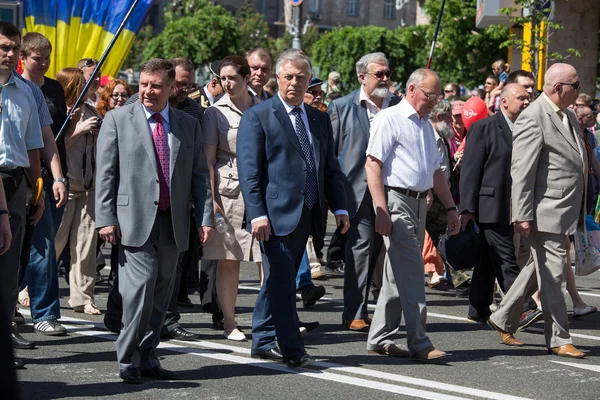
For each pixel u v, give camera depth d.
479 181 9.28
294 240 7.34
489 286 9.65
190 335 8.47
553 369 7.62
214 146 8.52
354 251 9.02
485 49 43.06
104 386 6.62
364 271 9.03
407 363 7.66
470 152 9.27
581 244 9.45
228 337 8.52
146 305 6.63
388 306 7.89
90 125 9.41
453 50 43.66
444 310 10.62
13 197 6.96
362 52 58.47
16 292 7.13
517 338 8.95
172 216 6.66
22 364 7.21
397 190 7.57
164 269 6.77
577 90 8.04
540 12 19.80
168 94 6.74
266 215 7.22
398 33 58.88
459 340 8.80
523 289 8.48
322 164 7.45
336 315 10.02
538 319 8.86
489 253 9.30
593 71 24.62
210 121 8.55
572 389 6.97
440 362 7.75
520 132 8.03
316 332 8.98
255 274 13.25
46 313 8.44
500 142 9.21
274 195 7.25
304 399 6.37
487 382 7.08
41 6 13.55
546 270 8.11
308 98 12.62
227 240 8.38
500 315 8.59
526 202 7.99
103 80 12.60
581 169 8.07
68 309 9.85
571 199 8.02
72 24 13.54
